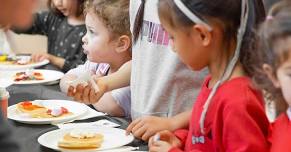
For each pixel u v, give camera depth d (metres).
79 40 2.81
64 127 1.39
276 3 1.05
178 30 1.13
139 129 1.32
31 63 2.51
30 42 4.04
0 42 3.04
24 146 1.24
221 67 1.12
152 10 1.56
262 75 1.04
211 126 1.10
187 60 1.15
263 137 1.02
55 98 1.75
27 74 2.10
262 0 1.14
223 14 1.09
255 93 1.06
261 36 1.01
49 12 3.03
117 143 1.26
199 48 1.12
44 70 2.28
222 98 1.07
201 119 1.12
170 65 1.52
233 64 1.10
